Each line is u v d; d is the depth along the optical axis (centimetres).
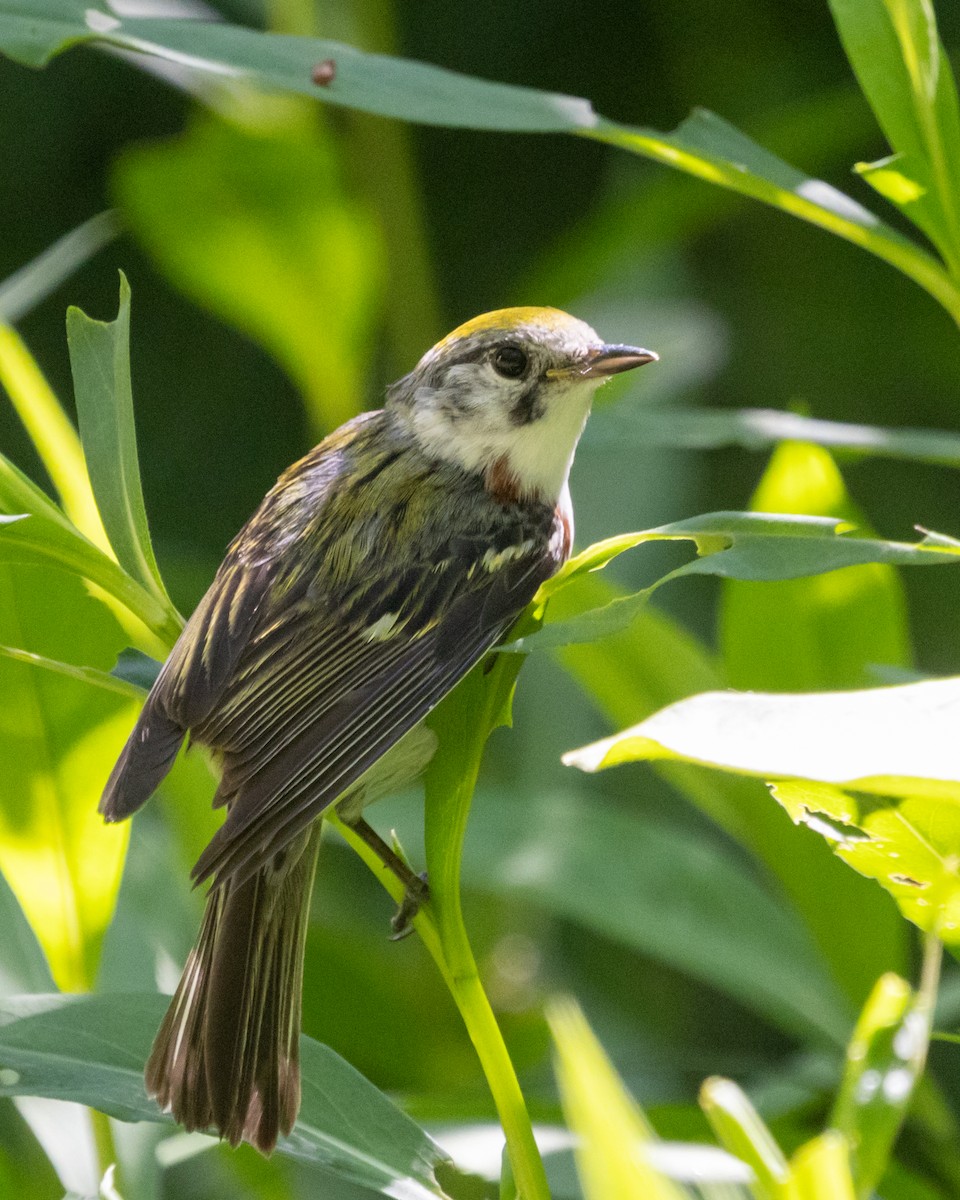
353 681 561
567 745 904
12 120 1117
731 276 1162
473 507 643
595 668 656
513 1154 415
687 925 678
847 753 301
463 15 1146
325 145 866
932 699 312
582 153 1196
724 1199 390
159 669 547
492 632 623
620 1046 998
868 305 1124
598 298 1020
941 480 1092
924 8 516
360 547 601
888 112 526
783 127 928
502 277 1189
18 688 530
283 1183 636
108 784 492
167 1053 473
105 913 543
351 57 555
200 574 901
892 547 405
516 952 900
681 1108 602
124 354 494
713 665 678
